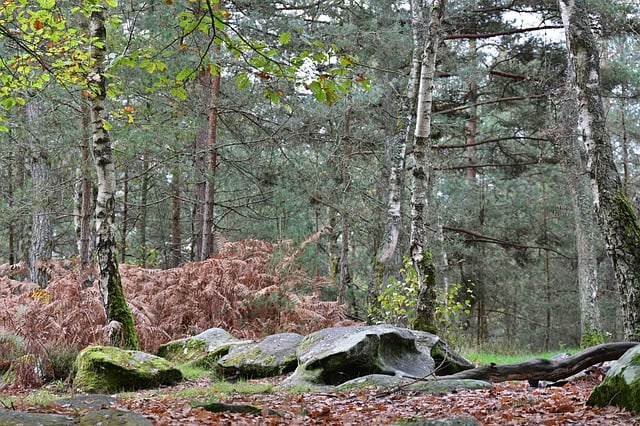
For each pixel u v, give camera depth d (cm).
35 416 412
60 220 2258
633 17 1944
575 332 3341
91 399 584
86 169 1427
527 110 2431
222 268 1434
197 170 1638
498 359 1473
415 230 1095
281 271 1478
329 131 1847
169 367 930
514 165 2492
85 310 1084
